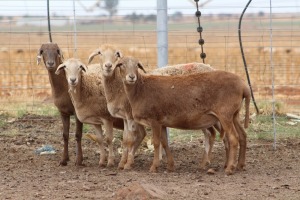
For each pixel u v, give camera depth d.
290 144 13.93
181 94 11.29
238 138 11.45
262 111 16.48
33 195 9.45
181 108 11.30
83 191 9.68
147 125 11.51
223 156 13.12
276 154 13.02
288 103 18.48
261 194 9.44
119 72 11.64
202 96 11.23
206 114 11.30
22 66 31.94
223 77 11.23
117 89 11.80
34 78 25.33
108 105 11.89
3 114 16.47
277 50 41.88
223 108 11.12
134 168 12.02
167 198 9.07
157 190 9.37
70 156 13.35
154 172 11.42
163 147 11.60
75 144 14.25
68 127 12.60
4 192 9.67
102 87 12.06
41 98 19.17
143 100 11.34
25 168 11.95
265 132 14.79
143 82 11.38
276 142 14.11
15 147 13.83
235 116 11.42
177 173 11.37
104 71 11.64
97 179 10.71
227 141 11.88
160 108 11.34
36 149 13.71
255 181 10.45
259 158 12.66
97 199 9.12
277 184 10.20
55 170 11.81
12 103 17.69
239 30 14.73
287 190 9.72
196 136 14.85
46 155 13.27
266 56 36.12
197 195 9.31
